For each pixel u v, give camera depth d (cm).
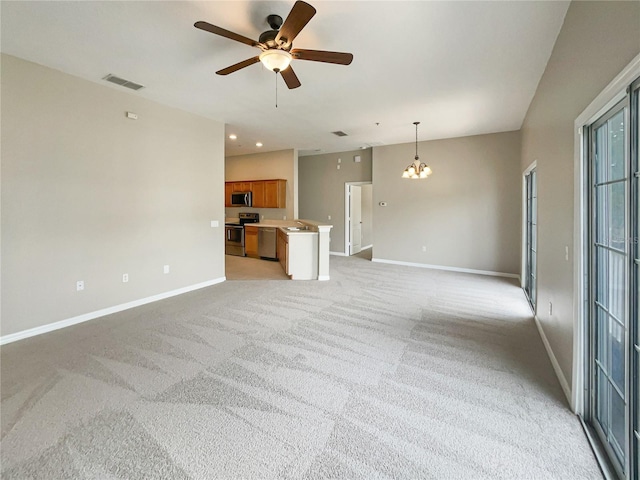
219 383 231
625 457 147
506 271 611
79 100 351
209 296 459
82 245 358
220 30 210
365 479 150
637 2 127
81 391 220
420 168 580
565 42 239
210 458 163
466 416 196
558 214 256
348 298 451
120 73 343
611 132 170
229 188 865
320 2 225
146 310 396
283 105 448
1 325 298
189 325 345
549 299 288
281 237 693
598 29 171
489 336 319
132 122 405
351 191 881
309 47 287
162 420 191
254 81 364
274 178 802
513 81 359
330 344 298
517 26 254
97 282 372
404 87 380
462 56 304
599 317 188
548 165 296
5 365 255
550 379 240
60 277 339
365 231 1040
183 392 220
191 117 485
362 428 185
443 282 555
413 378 240
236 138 660
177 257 471
